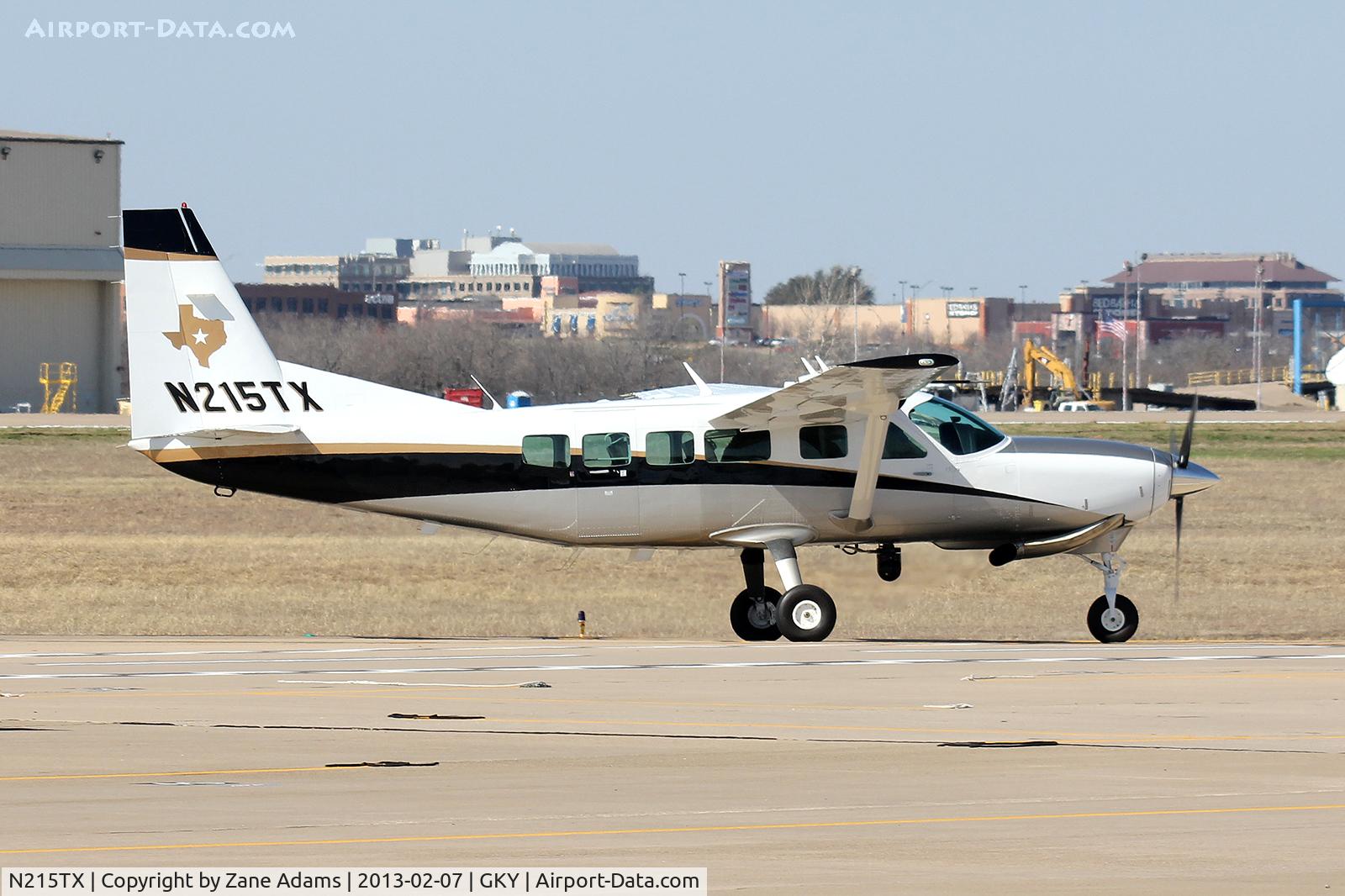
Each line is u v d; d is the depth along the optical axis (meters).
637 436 77.88
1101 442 81.69
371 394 78.06
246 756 45.16
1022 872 32.62
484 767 43.53
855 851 34.38
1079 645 75.62
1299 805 38.81
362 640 77.44
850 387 72.88
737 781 41.75
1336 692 57.12
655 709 53.22
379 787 41.00
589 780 41.84
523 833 35.94
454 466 77.38
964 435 79.94
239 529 139.62
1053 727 49.78
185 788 40.78
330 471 77.50
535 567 111.12
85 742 47.12
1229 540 127.56
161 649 72.62
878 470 78.06
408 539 129.75
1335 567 111.94
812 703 54.75
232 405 77.31
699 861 33.56
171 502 160.12
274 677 61.84
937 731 49.00
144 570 109.56
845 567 88.19
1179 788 40.72
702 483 77.88
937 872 32.69
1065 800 39.38
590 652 71.12
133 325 76.88
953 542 81.38
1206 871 32.81
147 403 76.94
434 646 74.25
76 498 161.62
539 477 77.56
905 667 64.38
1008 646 75.06
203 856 33.94
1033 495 79.62
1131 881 32.03
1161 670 63.28
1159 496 80.31
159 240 76.81
